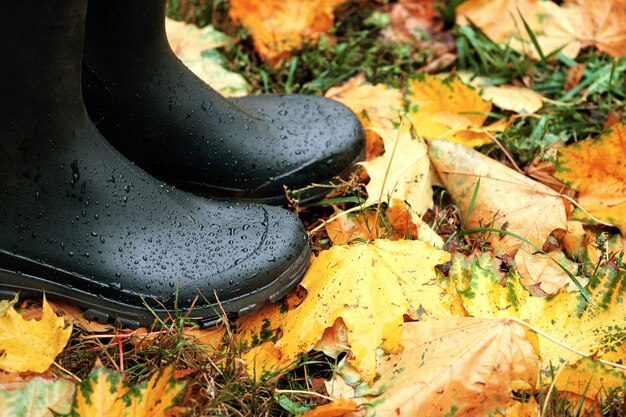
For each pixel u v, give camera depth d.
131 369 1.17
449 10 1.62
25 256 1.18
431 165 1.35
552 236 1.31
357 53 1.58
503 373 1.12
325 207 1.36
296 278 1.22
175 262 1.19
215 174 1.30
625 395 1.13
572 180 1.33
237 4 1.58
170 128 1.27
